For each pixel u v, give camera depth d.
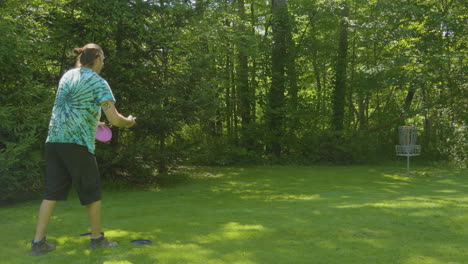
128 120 3.16
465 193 6.66
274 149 13.50
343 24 13.85
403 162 12.90
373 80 12.98
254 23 14.90
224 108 12.99
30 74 6.57
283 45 13.73
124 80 7.58
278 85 13.77
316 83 16.89
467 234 3.51
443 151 12.80
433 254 2.91
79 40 7.41
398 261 2.74
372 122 14.27
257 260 2.78
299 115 13.34
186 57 8.62
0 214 4.88
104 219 4.44
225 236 3.48
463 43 13.48
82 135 3.00
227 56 13.26
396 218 4.18
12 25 6.36
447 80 12.88
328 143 12.96
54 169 3.04
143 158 7.71
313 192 7.12
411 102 15.19
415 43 13.56
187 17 8.46
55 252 3.01
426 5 13.55
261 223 4.05
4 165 5.32
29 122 5.94
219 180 9.12
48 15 7.59
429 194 6.52
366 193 6.76
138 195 6.84
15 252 3.03
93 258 2.83
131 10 7.50
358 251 2.99
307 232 3.61
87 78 3.05
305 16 14.33
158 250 3.04
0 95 6.05
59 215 4.66
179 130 8.26
